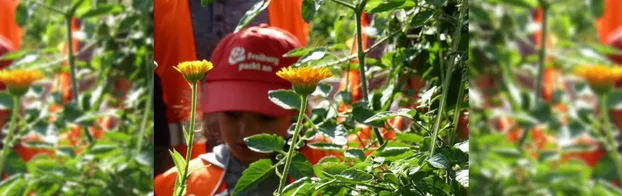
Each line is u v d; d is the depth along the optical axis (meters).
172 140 1.93
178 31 1.93
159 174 1.89
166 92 1.93
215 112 1.97
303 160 1.30
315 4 1.28
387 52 1.71
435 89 1.37
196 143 1.96
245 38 2.00
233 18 2.02
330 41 2.01
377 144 1.58
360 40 1.44
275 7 2.08
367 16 1.89
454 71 1.48
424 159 1.20
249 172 1.28
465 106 1.38
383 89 1.66
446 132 1.44
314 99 1.79
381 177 1.26
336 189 1.27
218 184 1.90
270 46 2.01
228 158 1.95
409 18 1.52
